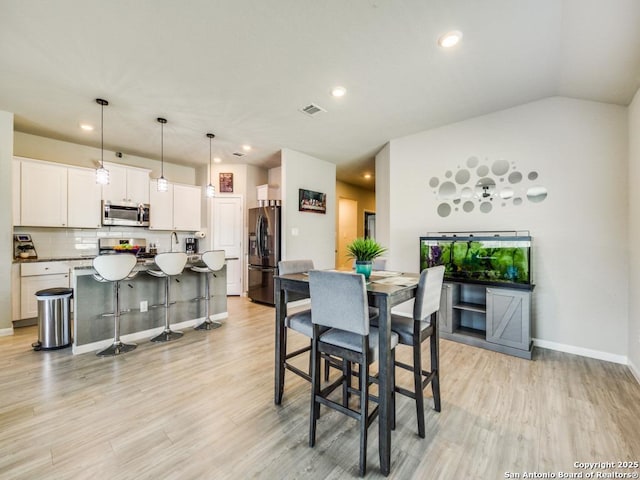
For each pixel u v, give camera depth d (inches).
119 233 191.9
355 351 59.4
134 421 70.9
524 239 110.0
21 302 139.2
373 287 65.3
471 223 135.4
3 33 78.3
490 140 129.9
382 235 181.6
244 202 225.3
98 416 72.7
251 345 121.9
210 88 108.3
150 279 133.7
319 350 64.1
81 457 59.0
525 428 68.9
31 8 69.4
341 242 305.4
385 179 175.0
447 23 74.7
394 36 79.8
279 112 129.0
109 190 176.1
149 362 104.7
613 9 65.1
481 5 68.4
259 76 100.3
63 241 169.5
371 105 122.0
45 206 152.8
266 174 241.3
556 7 68.1
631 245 99.3
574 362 104.6
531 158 119.9
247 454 60.5
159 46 84.4
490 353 113.3
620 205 103.7
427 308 68.1
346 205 313.9
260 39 81.4
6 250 129.5
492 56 88.3
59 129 150.3
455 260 126.2
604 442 63.9
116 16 72.5
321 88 108.3
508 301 111.7
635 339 95.4
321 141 169.0
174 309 142.3
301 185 194.9
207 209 223.8
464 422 71.3
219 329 142.9
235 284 225.6
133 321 127.8
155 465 57.3
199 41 82.3
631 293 99.3
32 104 121.6
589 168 108.9
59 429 67.6
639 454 60.2
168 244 214.4
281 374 79.1
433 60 90.7
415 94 112.5
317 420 72.1
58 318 116.1
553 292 115.7
